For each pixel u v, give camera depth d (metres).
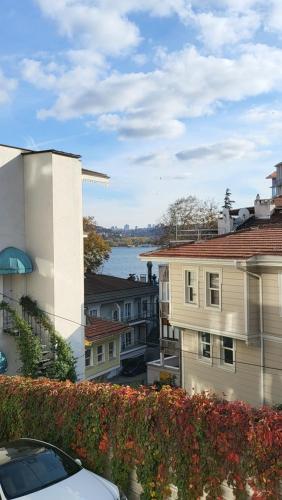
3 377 12.91
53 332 20.22
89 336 29.23
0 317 20.17
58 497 7.83
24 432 11.37
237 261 19.05
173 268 23.02
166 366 32.16
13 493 7.86
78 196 21.75
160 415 8.80
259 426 7.39
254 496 7.36
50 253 20.45
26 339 19.31
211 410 8.12
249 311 19.45
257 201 38.00
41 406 11.10
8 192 20.31
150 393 9.49
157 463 8.84
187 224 67.06
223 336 21.19
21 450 9.15
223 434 7.83
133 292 45.56
